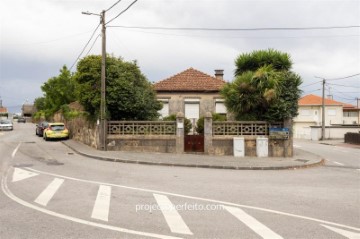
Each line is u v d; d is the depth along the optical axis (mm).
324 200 8781
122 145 19203
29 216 6863
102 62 19203
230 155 18625
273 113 18672
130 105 19953
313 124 57031
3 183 10406
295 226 6410
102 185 10250
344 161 19969
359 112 63281
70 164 14992
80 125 25781
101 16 19312
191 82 27766
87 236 5684
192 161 15945
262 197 8977
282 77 18703
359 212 7590
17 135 34594
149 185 10391
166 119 21906
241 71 21031
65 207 7590
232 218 6891
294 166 15727
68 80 49594
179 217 6910
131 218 6789
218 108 27078
